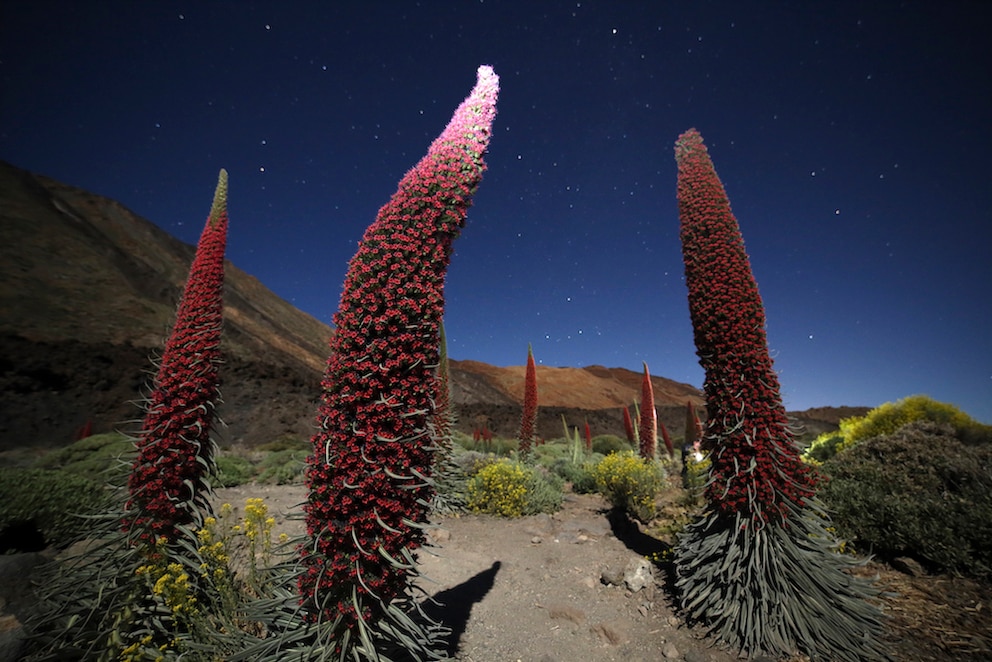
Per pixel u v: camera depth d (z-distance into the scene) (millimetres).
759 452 3867
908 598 4355
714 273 4203
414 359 2652
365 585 2473
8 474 6262
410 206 2740
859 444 7980
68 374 30000
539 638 4219
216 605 3250
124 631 2961
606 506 10086
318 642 2520
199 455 3369
